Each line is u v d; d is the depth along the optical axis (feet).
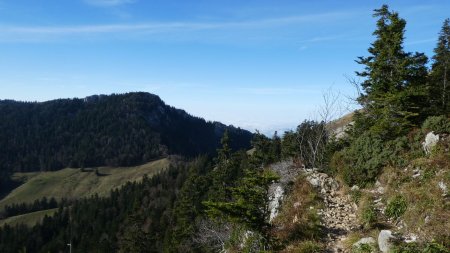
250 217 45.57
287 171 78.07
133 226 223.92
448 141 53.93
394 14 72.95
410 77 71.77
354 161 64.34
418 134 59.98
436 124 58.70
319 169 74.74
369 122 83.30
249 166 184.34
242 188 47.21
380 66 73.56
